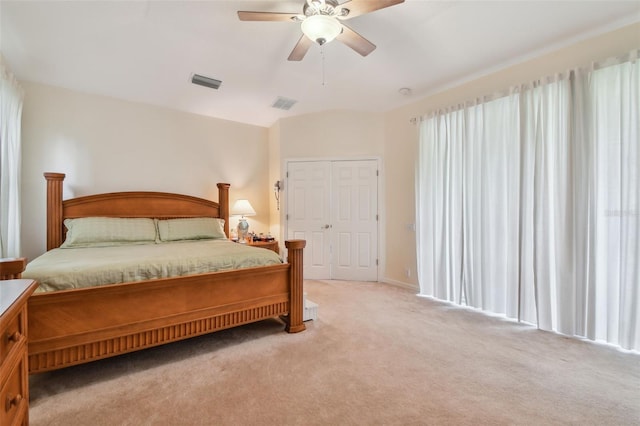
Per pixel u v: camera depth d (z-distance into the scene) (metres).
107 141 3.77
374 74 3.54
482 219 3.19
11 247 2.83
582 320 2.55
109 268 2.02
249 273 2.51
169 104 4.13
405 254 4.29
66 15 2.46
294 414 1.61
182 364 2.13
